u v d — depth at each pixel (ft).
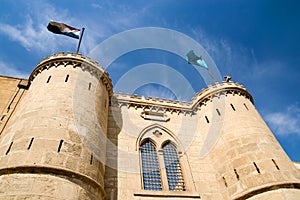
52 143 34.42
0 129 46.57
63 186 29.84
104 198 36.04
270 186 40.01
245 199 41.55
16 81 60.54
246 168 45.06
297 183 40.37
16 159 31.55
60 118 39.01
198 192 46.11
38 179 29.27
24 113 41.19
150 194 42.52
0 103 53.52
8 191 27.35
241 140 50.34
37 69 54.60
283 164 44.57
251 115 57.52
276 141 52.03
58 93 44.37
